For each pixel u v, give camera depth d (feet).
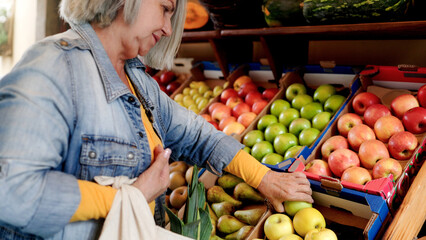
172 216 3.25
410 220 3.70
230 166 4.25
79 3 2.96
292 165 4.45
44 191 2.41
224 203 5.01
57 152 2.59
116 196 2.70
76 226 2.80
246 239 4.20
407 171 4.09
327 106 5.88
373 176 4.27
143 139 3.22
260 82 7.87
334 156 4.54
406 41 6.57
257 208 4.80
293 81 6.86
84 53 2.95
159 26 3.10
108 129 2.92
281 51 7.08
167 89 9.30
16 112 2.37
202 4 6.69
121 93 3.04
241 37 6.97
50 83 2.57
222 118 7.07
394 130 4.62
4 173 2.26
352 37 6.50
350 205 3.97
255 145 5.74
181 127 4.21
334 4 5.26
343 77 6.45
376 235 3.57
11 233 2.75
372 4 4.97
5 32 12.45
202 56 9.77
